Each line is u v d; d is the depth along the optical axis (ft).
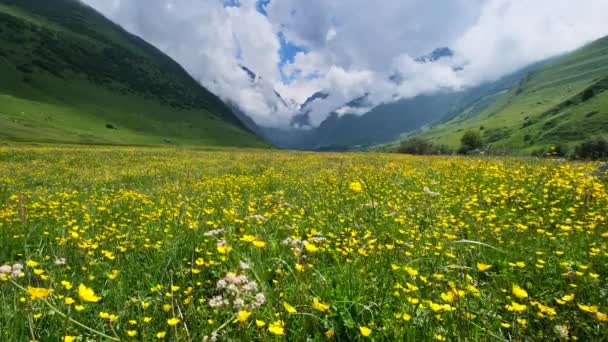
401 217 20.58
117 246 17.02
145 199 32.71
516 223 20.06
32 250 16.88
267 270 13.30
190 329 9.99
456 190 31.40
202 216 21.93
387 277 12.51
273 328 7.98
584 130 548.72
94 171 70.33
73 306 10.75
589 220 19.95
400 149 293.43
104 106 640.58
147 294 12.85
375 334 9.71
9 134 281.74
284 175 52.16
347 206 24.71
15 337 9.16
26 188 46.83
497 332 9.91
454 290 9.34
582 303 11.24
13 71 572.51
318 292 11.61
